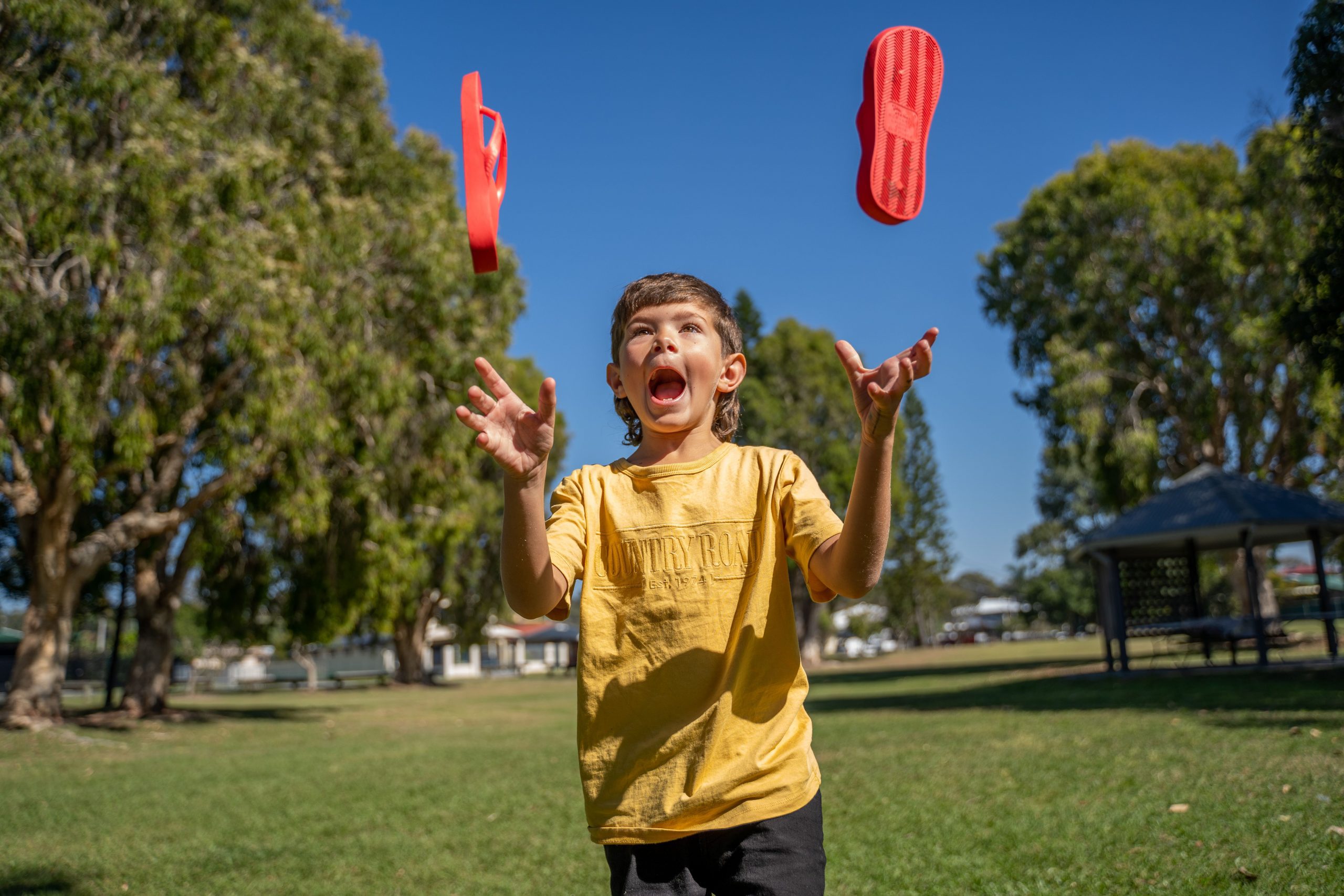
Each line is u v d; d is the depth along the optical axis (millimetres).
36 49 12992
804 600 42812
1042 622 97500
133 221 12680
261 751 12500
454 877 4539
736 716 1830
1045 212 26750
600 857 4801
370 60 17328
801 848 1767
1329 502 16703
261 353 13336
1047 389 26672
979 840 4445
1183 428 25578
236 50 14977
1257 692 11539
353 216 15477
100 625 48562
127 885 4691
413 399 17312
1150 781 5625
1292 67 12938
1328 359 13141
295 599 19266
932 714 12062
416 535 18156
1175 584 18688
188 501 15609
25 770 10734
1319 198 13500
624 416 2316
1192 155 26328
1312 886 3293
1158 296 24812
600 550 1993
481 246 1577
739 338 2148
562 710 19516
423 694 30859
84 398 12578
